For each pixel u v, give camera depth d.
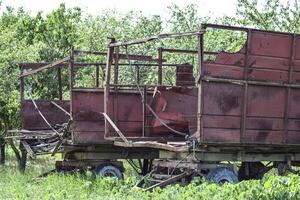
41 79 21.17
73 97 14.45
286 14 21.77
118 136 14.34
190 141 11.41
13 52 18.88
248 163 12.98
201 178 11.65
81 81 23.78
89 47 30.17
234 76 11.36
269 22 21.89
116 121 14.62
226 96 11.33
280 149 12.23
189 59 22.88
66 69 21.38
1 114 19.31
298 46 11.77
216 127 11.27
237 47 21.81
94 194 11.30
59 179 13.02
